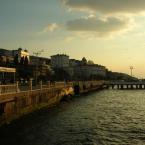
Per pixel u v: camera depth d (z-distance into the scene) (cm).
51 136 2967
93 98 8406
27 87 4197
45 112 4703
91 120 4084
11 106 3406
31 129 3228
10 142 2658
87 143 2722
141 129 3416
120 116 4550
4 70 4762
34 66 12469
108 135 3077
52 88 5872
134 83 15275
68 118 4203
